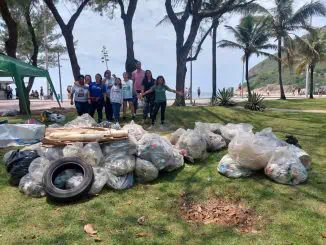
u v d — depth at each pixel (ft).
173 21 58.65
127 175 19.01
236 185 18.56
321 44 135.44
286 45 115.44
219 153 24.16
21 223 15.05
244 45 113.70
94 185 17.76
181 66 58.34
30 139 27.22
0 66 38.09
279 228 14.23
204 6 70.79
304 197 17.12
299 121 42.06
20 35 83.61
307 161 20.97
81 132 21.20
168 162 20.31
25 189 17.98
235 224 14.79
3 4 48.32
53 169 18.16
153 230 14.24
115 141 20.33
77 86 36.19
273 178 18.85
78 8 56.70
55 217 15.53
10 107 81.30
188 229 14.32
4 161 21.71
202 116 45.06
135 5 58.18
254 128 37.68
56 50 120.57
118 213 15.83
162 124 36.83
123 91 38.65
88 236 13.82
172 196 17.65
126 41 58.85
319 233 13.70
